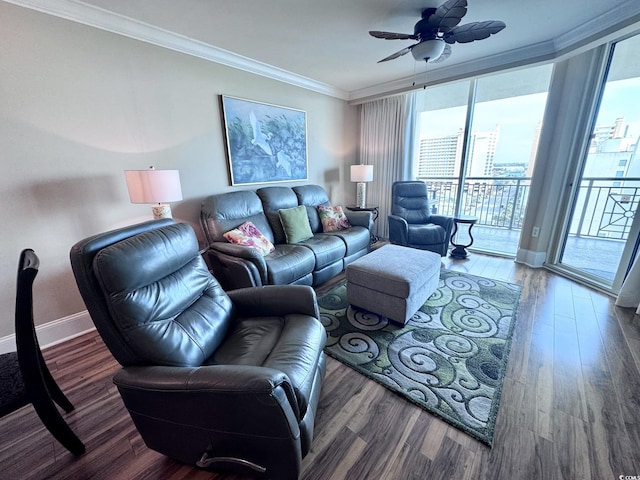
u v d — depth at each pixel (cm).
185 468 116
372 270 213
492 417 134
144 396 99
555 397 144
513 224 425
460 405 141
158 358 109
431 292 244
